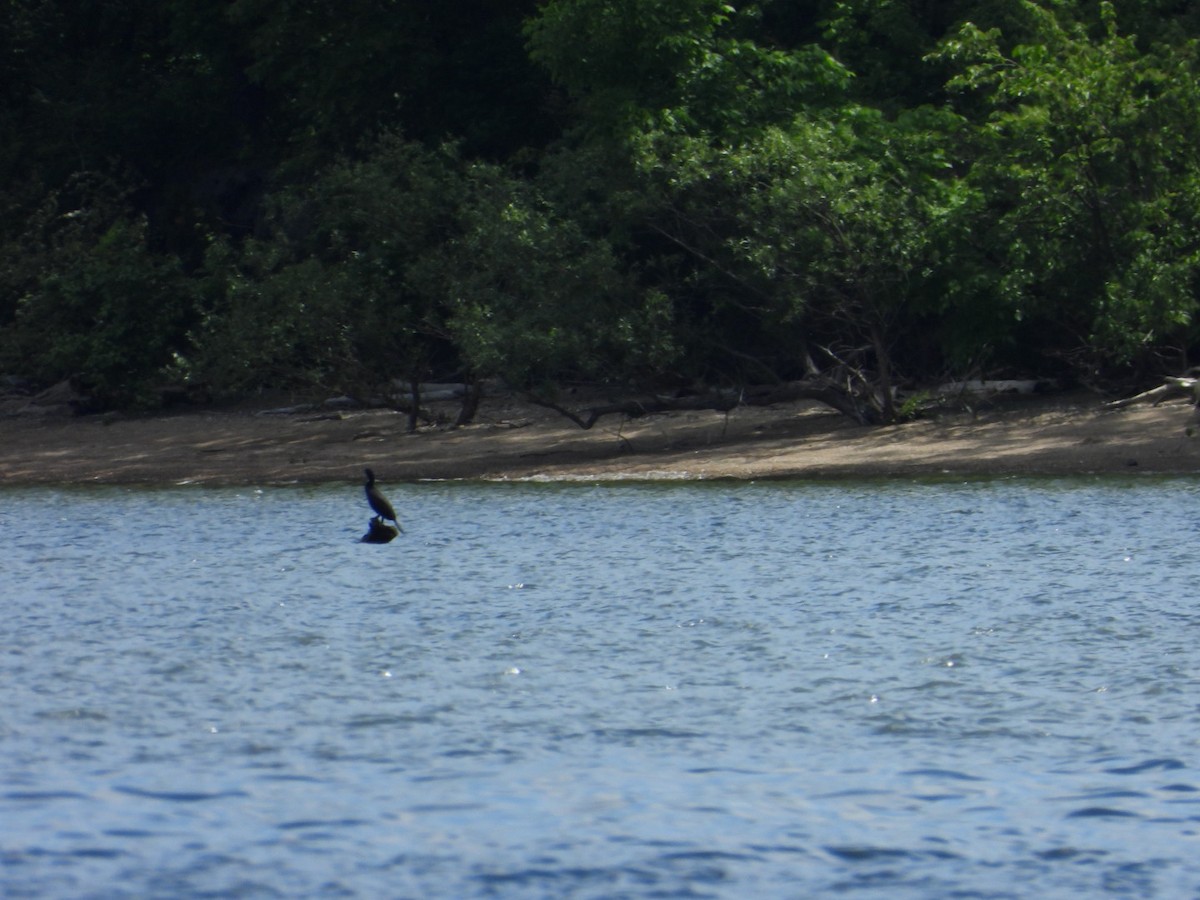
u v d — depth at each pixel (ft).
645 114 381.60
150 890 105.70
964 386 383.45
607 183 380.17
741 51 400.47
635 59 395.34
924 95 437.58
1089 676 157.99
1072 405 376.48
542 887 105.81
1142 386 375.66
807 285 360.89
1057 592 202.90
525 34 410.52
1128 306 349.82
